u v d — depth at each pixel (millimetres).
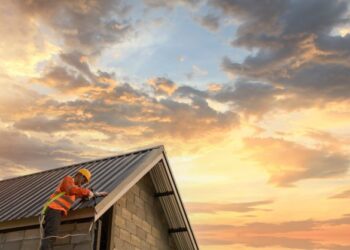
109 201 10477
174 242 15555
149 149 14141
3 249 11109
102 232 12102
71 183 9820
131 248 12719
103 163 14258
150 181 14633
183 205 14766
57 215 9633
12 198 13594
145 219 13883
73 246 10266
